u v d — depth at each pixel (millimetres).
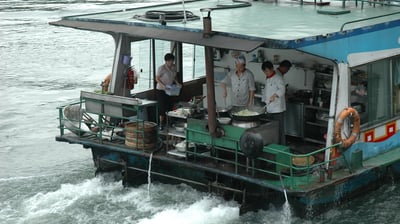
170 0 53312
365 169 16234
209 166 16250
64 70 35000
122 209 17109
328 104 17328
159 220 16203
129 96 19125
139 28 17297
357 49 16109
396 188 17625
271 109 16625
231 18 18219
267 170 15734
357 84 16453
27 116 27078
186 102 19531
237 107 17047
